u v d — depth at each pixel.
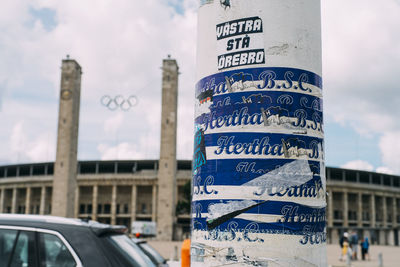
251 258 5.69
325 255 6.13
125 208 121.56
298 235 5.78
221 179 5.98
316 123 6.16
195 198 6.37
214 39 6.38
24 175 131.88
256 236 5.71
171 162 87.38
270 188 5.80
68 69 87.00
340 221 122.50
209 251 5.95
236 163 5.92
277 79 5.96
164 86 89.88
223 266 5.80
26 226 5.80
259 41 6.04
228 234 5.83
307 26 6.25
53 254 5.59
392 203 136.75
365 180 133.00
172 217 85.69
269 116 5.91
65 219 6.00
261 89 5.96
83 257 5.54
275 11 6.08
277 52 6.01
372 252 54.41
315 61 6.30
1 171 134.38
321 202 6.09
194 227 6.33
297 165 5.90
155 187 119.31
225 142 6.04
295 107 5.99
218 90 6.21
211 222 5.99
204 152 6.25
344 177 127.31
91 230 5.84
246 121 5.95
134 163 123.25
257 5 6.10
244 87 6.02
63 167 83.00
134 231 80.75
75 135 86.44
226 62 6.18
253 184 5.82
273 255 5.67
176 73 90.44
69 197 82.44
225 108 6.10
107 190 122.88
